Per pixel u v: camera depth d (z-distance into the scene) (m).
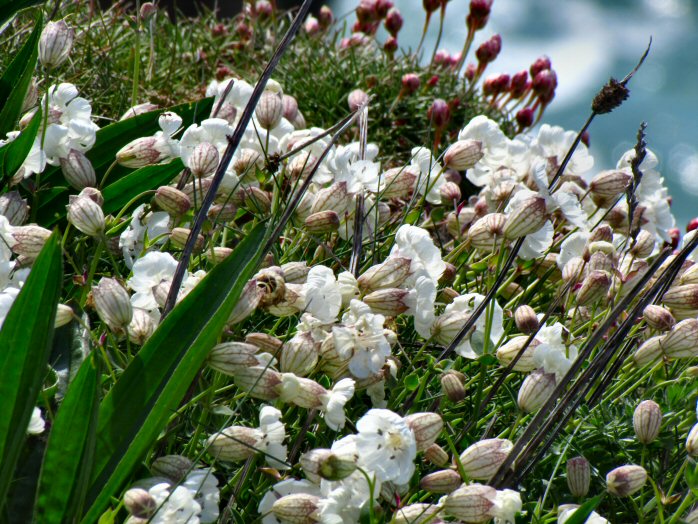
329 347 0.82
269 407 0.79
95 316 0.87
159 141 0.90
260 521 0.79
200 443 0.81
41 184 0.92
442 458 0.81
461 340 0.84
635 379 0.93
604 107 0.84
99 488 0.77
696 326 0.87
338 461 0.77
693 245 0.80
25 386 0.75
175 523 0.76
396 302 0.84
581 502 0.82
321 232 0.88
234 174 0.90
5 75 0.92
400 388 0.86
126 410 0.78
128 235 0.87
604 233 0.94
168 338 0.78
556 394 0.80
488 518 0.78
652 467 0.87
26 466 0.78
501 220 0.89
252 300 0.79
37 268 0.74
